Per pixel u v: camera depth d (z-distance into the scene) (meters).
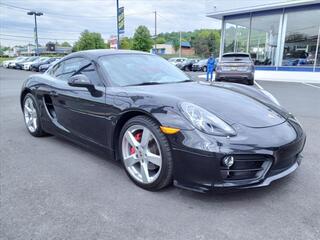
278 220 2.00
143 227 1.92
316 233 1.86
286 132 2.30
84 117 2.97
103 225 1.95
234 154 2.00
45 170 2.88
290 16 16.08
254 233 1.86
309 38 15.61
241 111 2.39
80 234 1.85
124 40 60.50
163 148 2.23
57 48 75.56
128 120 2.51
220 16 18.97
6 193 2.39
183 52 81.56
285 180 2.61
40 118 3.81
